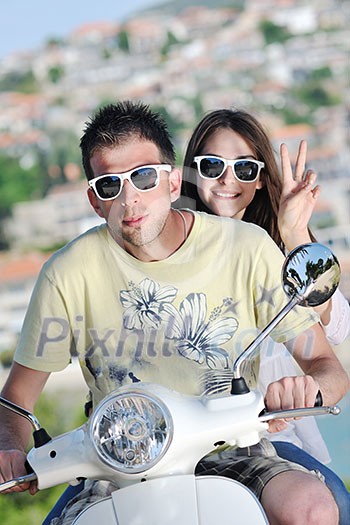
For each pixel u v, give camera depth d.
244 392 2.09
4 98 92.19
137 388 2.03
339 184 69.81
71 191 72.00
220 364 2.45
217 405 2.05
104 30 102.81
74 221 70.38
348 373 2.52
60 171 76.31
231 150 3.56
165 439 1.99
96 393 2.52
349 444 9.99
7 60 99.94
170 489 2.01
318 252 2.10
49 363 2.58
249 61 98.38
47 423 8.34
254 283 2.49
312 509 2.15
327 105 90.81
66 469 2.07
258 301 2.50
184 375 2.45
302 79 95.88
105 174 2.46
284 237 3.35
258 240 2.52
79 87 97.19
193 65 98.62
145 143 2.48
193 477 2.04
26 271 62.78
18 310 56.50
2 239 69.88
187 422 2.02
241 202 3.56
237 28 101.44
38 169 76.25
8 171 75.69
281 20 102.38
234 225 2.55
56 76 98.56
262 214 3.63
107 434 1.99
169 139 2.56
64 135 81.75
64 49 101.56
